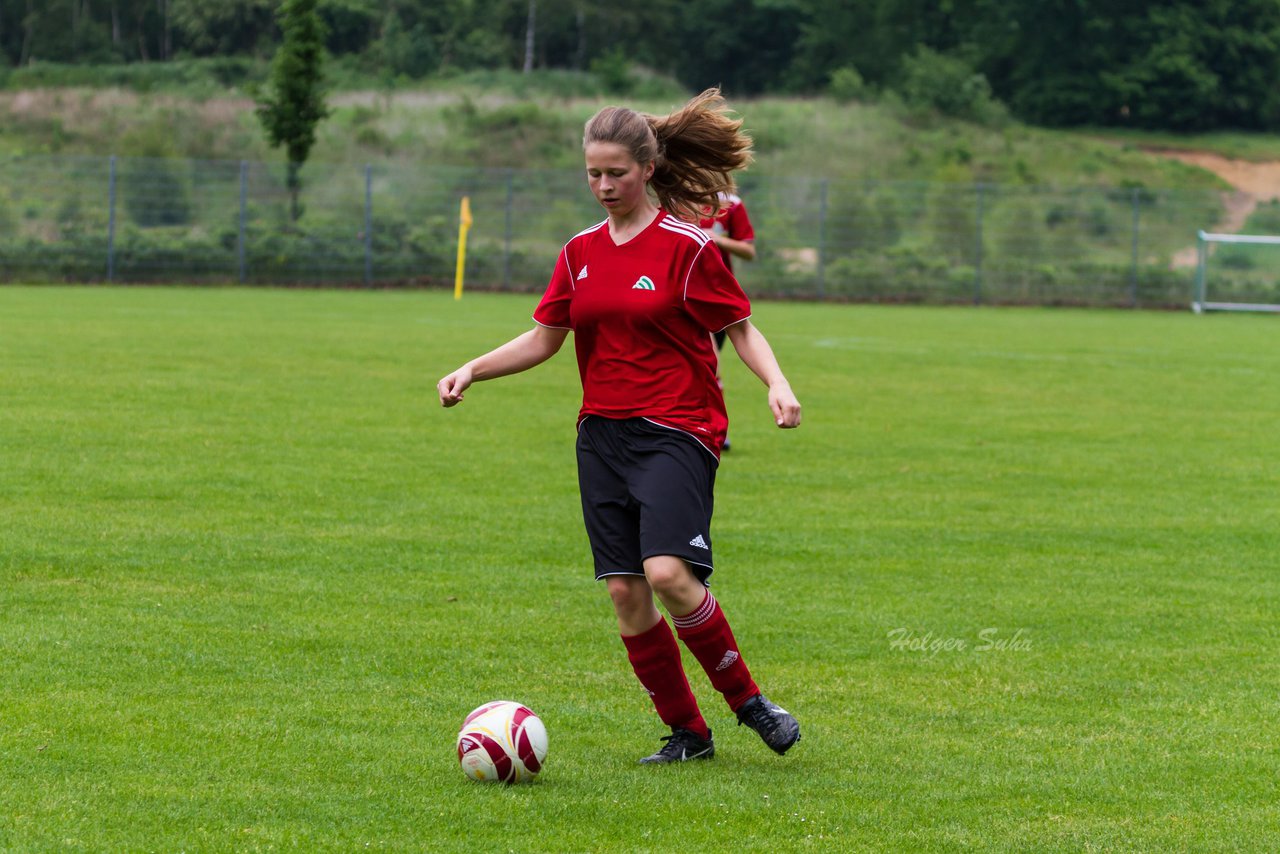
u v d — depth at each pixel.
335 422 34.72
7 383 39.69
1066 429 38.44
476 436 33.38
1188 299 112.56
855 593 19.89
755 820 11.29
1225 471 31.83
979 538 24.00
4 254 98.38
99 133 147.38
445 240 110.12
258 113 109.19
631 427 12.84
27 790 11.45
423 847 10.47
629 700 14.77
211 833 10.64
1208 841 11.09
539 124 153.62
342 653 16.08
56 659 15.35
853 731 13.95
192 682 14.73
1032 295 112.62
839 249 114.12
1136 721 14.41
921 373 52.78
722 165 13.77
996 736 13.84
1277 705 15.05
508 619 17.83
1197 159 192.38
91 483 25.80
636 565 12.85
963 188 115.81
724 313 12.96
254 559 20.59
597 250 13.10
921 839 10.98
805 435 36.12
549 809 11.38
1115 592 20.33
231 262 102.81
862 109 178.62
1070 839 11.06
